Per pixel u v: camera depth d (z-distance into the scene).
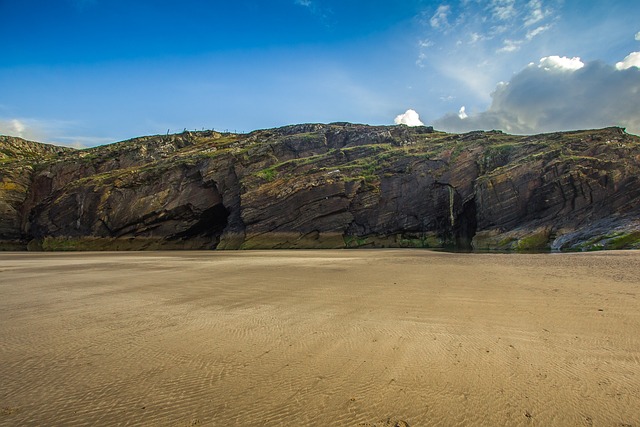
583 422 3.98
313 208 53.31
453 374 5.20
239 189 58.94
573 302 9.29
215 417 4.20
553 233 35.66
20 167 70.31
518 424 3.98
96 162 75.06
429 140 64.38
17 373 5.52
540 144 46.25
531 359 5.66
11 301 11.18
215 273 17.94
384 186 53.66
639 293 10.18
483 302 9.63
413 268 18.38
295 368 5.55
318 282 14.05
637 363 5.45
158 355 6.21
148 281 15.43
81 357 6.17
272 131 85.00
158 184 62.59
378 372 5.33
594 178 36.56
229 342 6.84
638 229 29.06
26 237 67.12
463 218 49.53
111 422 4.13
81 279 16.44
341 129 74.94
